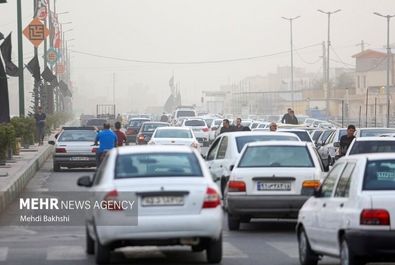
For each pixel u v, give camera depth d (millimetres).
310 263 29078
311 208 28625
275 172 38938
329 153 69562
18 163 79875
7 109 74125
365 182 25109
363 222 24375
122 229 27750
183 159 29781
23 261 31406
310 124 141000
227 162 46156
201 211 28000
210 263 30031
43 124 121375
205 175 29141
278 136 47906
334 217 26062
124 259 31656
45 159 103375
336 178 27281
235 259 31312
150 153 29953
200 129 138500
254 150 40125
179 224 27750
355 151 49469
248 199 38812
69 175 79250
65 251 34062
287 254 32625
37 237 39219
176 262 30781
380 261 25125
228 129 75438
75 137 84438
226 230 40656
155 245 28438
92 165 83688
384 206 24344
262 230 40688
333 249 26375
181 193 28000
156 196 27922
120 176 28938
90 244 32594
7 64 82625
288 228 41469
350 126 58469
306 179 38844
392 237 24078
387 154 26062
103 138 68875
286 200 38625
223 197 45688
